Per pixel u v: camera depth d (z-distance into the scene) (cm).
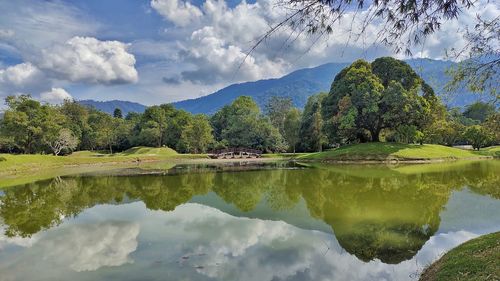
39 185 2517
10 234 1183
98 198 1892
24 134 5459
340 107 4403
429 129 4697
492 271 590
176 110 9031
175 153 7394
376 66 4766
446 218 1285
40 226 1289
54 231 1213
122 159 5241
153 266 853
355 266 843
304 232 1152
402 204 1545
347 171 3023
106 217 1417
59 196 1991
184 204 1684
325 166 3612
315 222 1280
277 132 7319
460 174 2597
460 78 668
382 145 4297
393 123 4544
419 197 1703
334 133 4728
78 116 8519
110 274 812
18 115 5366
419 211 1403
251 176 2905
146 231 1190
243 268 834
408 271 802
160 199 1831
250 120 7306
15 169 3559
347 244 1014
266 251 962
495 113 929
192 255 934
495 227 1165
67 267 863
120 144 8775
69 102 8469
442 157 3969
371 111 4228
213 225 1264
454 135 5703
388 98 4184
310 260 886
